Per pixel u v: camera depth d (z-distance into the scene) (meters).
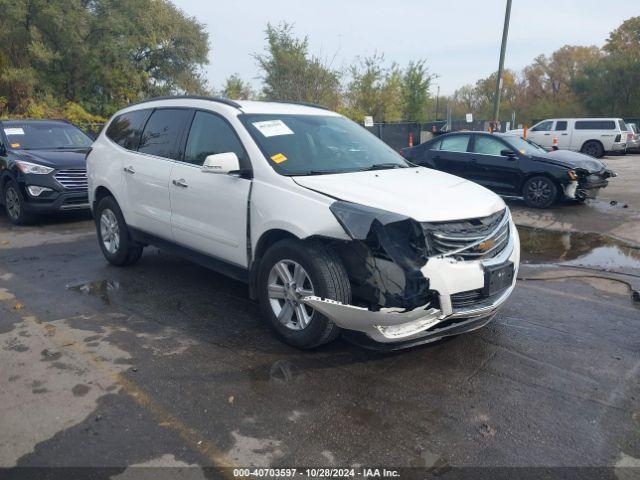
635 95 45.78
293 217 3.89
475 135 11.31
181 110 5.34
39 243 7.63
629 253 7.08
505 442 3.00
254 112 4.85
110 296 5.34
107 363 3.90
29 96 23.11
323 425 3.15
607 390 3.55
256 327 4.57
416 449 2.94
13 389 3.54
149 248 7.27
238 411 3.29
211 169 4.25
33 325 4.60
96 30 25.23
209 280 5.86
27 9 23.81
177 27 29.12
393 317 3.48
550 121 26.05
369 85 27.62
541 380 3.68
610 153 26.59
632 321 4.71
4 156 9.09
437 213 3.59
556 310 4.97
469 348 4.16
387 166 4.86
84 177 8.88
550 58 63.41
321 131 5.02
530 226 8.88
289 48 23.98
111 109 26.73
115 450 2.91
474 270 3.63
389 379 3.69
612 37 54.50
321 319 3.82
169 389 3.54
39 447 2.94
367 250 3.62
